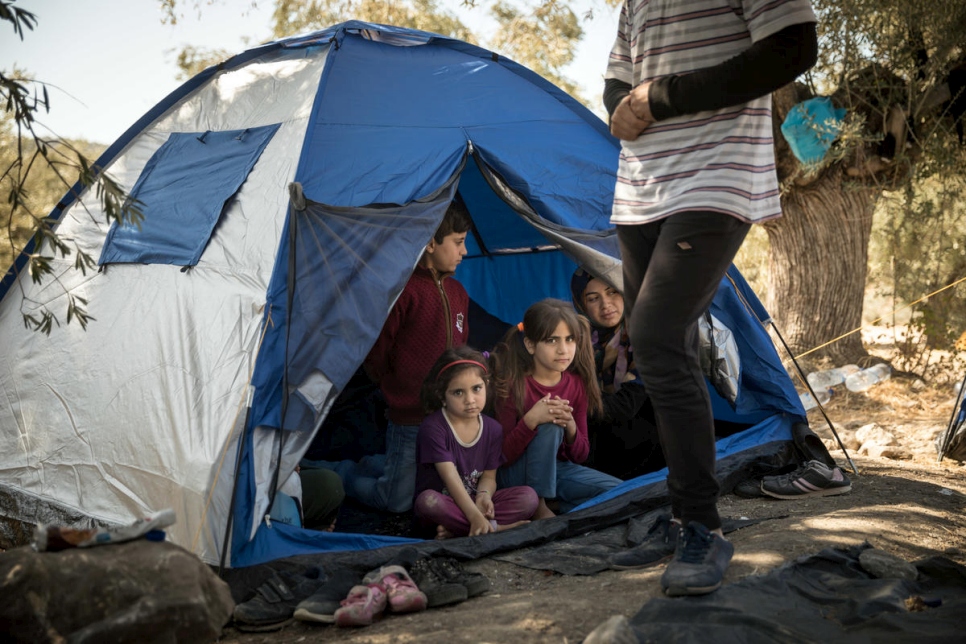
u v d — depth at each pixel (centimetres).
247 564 293
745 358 433
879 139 625
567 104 439
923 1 610
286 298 321
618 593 259
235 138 399
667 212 246
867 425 552
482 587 279
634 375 430
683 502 256
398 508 394
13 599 196
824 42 650
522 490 357
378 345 397
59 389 378
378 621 262
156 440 322
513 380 378
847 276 725
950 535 319
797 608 243
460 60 435
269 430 311
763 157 249
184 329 342
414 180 363
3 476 380
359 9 1031
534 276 582
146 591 200
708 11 245
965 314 723
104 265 398
